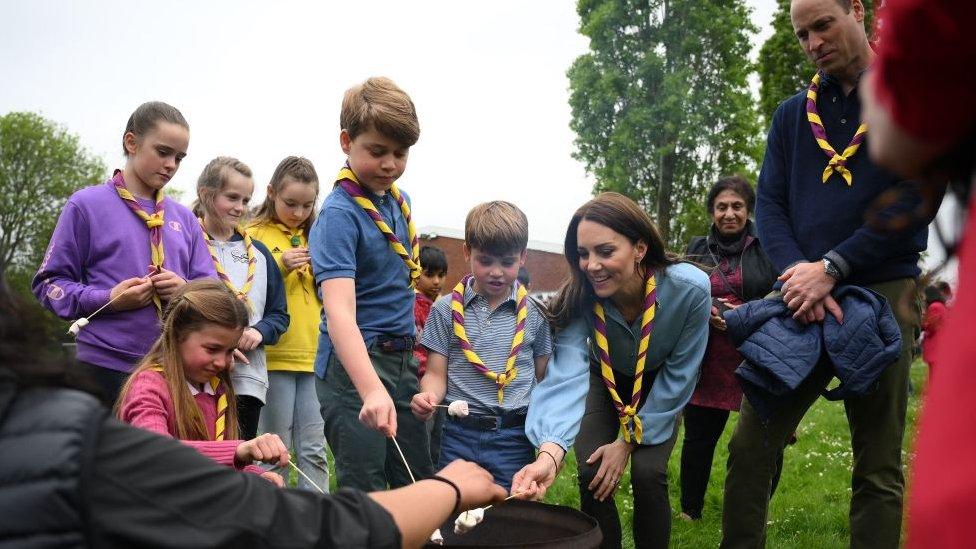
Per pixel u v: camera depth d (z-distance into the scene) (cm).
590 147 3055
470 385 362
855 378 314
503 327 367
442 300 376
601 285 341
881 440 330
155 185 394
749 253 511
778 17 2408
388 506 164
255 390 436
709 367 491
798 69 2375
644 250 346
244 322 316
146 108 393
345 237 316
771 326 332
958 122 106
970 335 92
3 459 122
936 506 88
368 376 288
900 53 103
